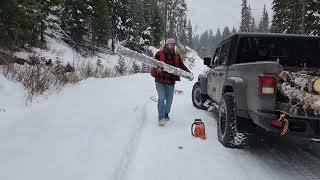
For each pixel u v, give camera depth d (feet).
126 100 32.91
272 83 15.97
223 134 20.70
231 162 18.16
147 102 32.71
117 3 147.13
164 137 21.85
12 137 18.30
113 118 24.32
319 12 96.02
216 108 26.61
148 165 16.87
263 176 16.52
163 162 17.47
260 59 22.22
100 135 19.83
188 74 24.48
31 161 15.19
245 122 19.07
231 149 20.11
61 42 113.29
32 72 33.19
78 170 14.70
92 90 36.60
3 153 15.94
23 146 17.03
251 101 17.40
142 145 19.74
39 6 76.18
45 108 25.16
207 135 22.90
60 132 19.74
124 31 150.92
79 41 123.24
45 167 14.66
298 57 22.41
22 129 19.80
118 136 20.03
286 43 22.38
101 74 55.93
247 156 19.17
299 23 109.60
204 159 18.33
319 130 15.64
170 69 24.34
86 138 18.94
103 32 129.08
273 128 15.98
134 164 16.78
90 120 22.86
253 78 17.24
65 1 119.55
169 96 25.46
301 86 15.15
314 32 96.32
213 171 16.83
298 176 16.66
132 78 55.52
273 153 19.89
